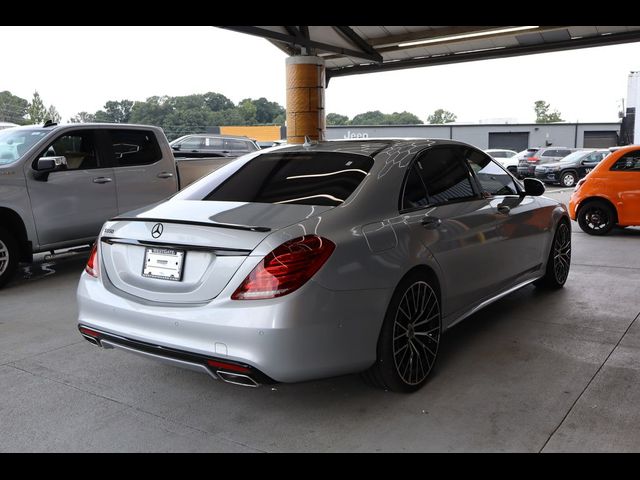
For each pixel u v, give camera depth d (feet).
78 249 26.32
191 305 9.05
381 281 9.62
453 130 147.13
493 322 14.73
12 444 9.06
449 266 11.48
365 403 10.28
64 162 19.36
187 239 9.18
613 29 39.78
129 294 9.81
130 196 22.58
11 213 19.24
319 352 8.80
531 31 39.78
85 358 12.76
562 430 9.18
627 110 123.13
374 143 12.32
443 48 44.98
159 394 10.86
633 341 13.23
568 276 19.90
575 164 73.51
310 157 11.91
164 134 24.32
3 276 19.10
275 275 8.52
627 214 28.55
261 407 10.24
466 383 11.03
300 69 40.29
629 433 9.05
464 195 12.80
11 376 11.76
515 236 14.32
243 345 8.51
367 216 10.03
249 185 11.14
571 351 12.64
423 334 10.80
